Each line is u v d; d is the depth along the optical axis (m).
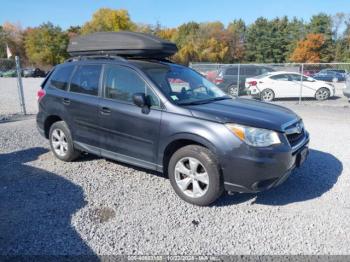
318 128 9.01
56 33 73.38
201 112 4.10
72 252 3.19
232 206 4.16
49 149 6.62
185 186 4.21
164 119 4.27
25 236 3.44
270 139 3.86
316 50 73.81
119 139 4.78
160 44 5.15
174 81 4.78
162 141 4.30
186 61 76.56
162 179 5.00
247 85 17.59
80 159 5.91
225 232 3.56
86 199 4.31
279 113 4.41
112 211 3.99
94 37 5.48
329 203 4.26
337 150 6.67
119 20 79.25
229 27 90.19
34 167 5.54
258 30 85.62
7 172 5.31
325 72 25.02
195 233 3.53
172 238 3.44
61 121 5.75
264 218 3.86
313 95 17.17
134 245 3.31
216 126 3.93
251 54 86.69
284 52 85.19
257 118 4.01
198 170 4.11
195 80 5.18
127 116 4.60
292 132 4.17
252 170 3.78
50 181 4.91
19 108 13.20
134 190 4.60
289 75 17.09
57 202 4.22
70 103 5.37
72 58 5.79
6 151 6.51
